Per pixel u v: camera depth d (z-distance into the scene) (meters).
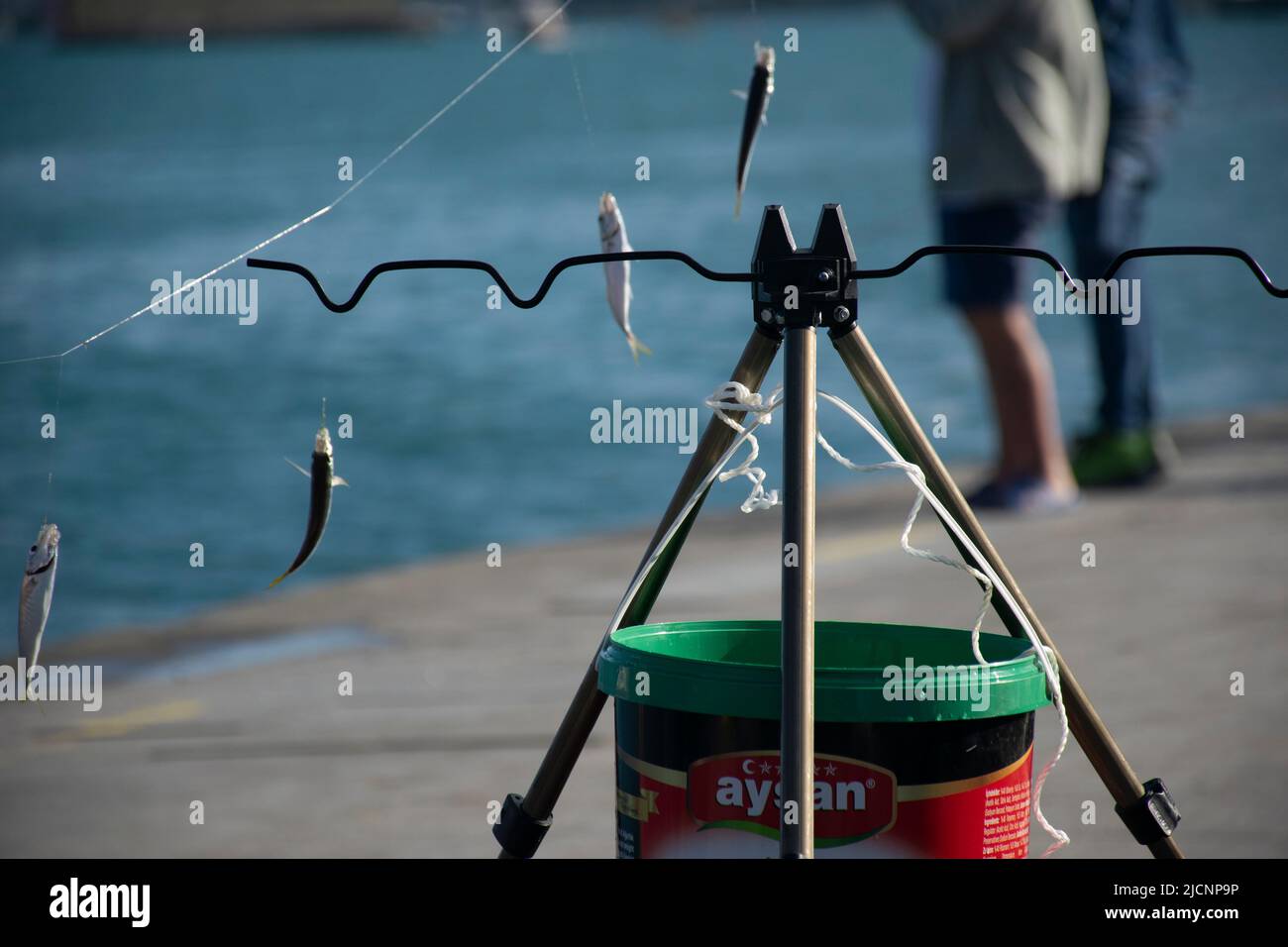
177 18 118.12
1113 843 2.88
